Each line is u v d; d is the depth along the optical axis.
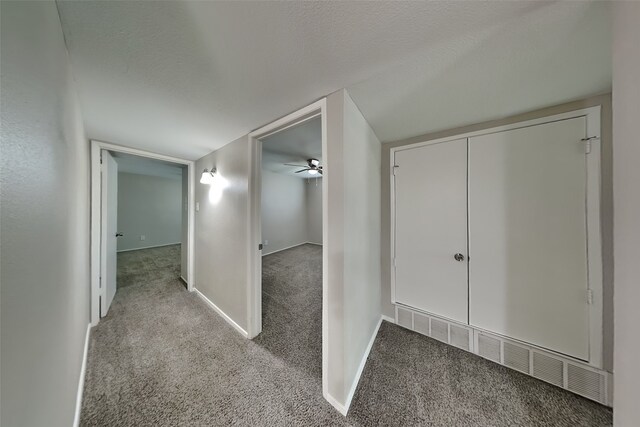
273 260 4.43
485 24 0.78
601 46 0.87
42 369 0.63
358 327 1.45
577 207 1.31
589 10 0.71
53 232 0.75
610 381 1.21
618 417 0.58
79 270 1.42
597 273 1.25
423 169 1.91
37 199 0.60
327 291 1.26
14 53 0.47
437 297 1.83
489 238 1.60
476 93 1.24
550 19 0.75
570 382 1.31
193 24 0.78
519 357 1.48
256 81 1.14
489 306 1.60
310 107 1.36
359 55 0.94
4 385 0.43
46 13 0.64
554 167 1.38
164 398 1.27
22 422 0.50
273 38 0.85
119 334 1.90
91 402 1.23
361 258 1.51
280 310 2.36
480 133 1.64
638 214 0.53
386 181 2.13
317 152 3.12
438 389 1.34
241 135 1.95
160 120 1.62
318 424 1.12
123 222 5.44
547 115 1.39
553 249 1.38
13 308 0.47
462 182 1.72
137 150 2.39
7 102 0.45
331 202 1.24
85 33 0.82
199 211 2.78
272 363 1.57
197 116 1.55
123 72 1.07
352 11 0.73
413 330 1.95
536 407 1.22
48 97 0.68
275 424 1.12
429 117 1.55
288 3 0.70
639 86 0.51
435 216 1.85
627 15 0.56
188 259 2.90
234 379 1.41
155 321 2.13
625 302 0.56
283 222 5.38
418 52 0.92
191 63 1.00
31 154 0.56
